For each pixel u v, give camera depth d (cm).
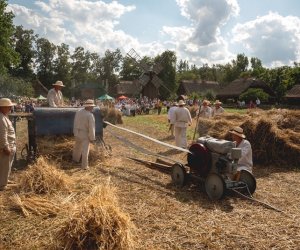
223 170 705
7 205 648
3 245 496
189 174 775
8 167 746
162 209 636
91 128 942
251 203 675
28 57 9556
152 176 883
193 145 761
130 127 2303
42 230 544
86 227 465
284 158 1031
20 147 1314
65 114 1063
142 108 4341
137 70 10775
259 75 7331
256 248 494
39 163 761
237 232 543
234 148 693
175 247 493
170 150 1309
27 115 1027
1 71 4372
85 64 12912
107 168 966
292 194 744
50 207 623
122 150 1275
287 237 527
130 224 490
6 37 4216
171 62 7988
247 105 5047
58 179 735
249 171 767
